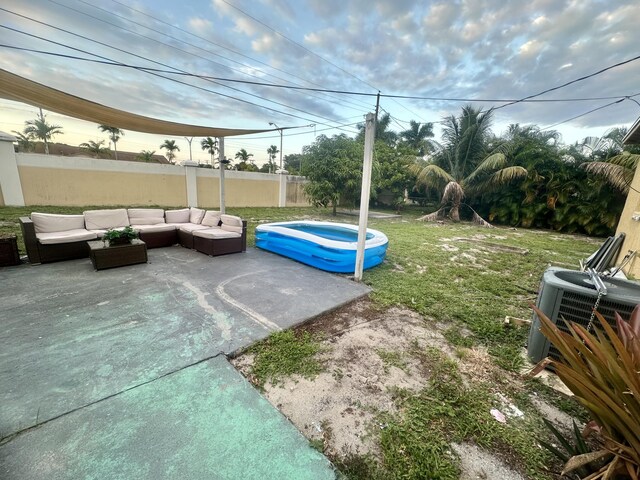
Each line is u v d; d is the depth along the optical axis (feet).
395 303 11.29
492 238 29.99
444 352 8.04
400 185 50.08
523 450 4.98
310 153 39.50
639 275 14.40
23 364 6.45
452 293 12.84
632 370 3.74
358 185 39.50
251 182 47.01
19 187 29.32
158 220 18.88
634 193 18.99
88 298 10.06
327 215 41.86
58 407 5.27
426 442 5.07
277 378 6.53
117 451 4.46
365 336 8.68
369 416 5.59
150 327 8.32
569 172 37.19
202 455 4.47
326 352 7.70
